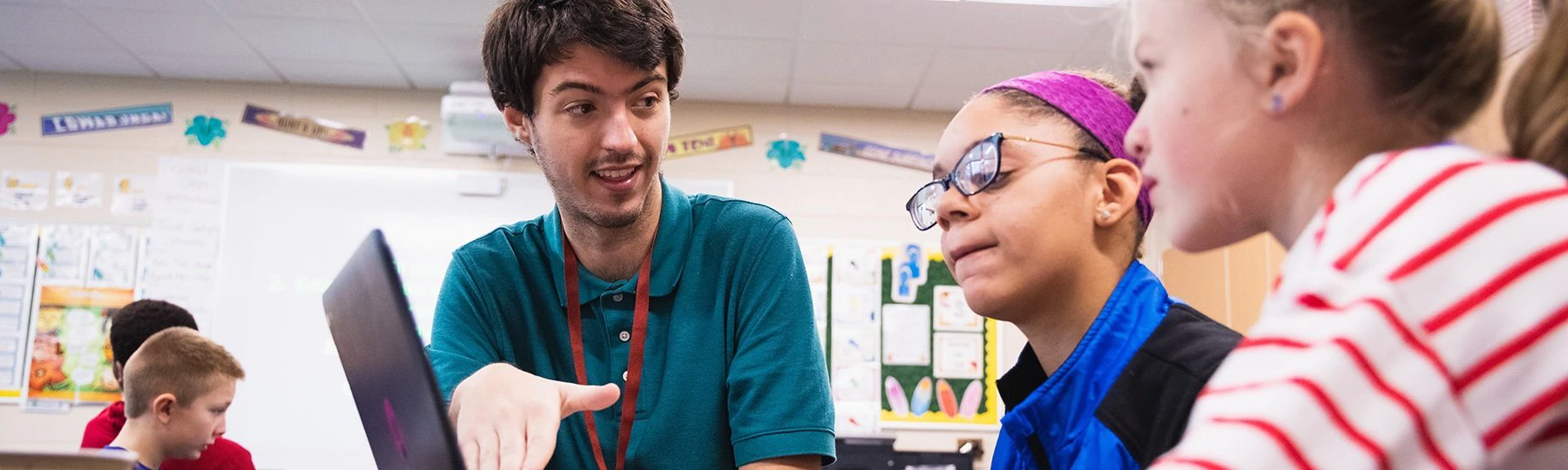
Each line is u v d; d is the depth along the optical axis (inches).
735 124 162.7
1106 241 32.3
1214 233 20.7
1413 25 18.3
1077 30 129.5
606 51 37.8
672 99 43.6
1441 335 14.6
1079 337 32.8
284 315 151.8
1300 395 14.5
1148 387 28.9
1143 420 28.5
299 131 156.3
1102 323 31.7
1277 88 18.8
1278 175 19.4
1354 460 13.9
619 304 44.1
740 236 45.2
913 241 162.2
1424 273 14.9
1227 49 19.4
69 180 152.0
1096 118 32.0
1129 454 28.6
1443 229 15.1
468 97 149.2
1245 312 122.5
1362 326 14.6
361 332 27.5
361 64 147.7
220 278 151.6
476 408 30.3
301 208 154.6
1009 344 161.0
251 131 155.7
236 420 148.2
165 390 85.6
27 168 151.8
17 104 152.9
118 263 150.4
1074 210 31.5
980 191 31.9
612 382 43.2
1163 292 33.4
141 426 85.6
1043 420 32.9
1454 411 14.2
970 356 159.9
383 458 30.0
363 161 156.6
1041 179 31.3
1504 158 16.5
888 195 163.0
